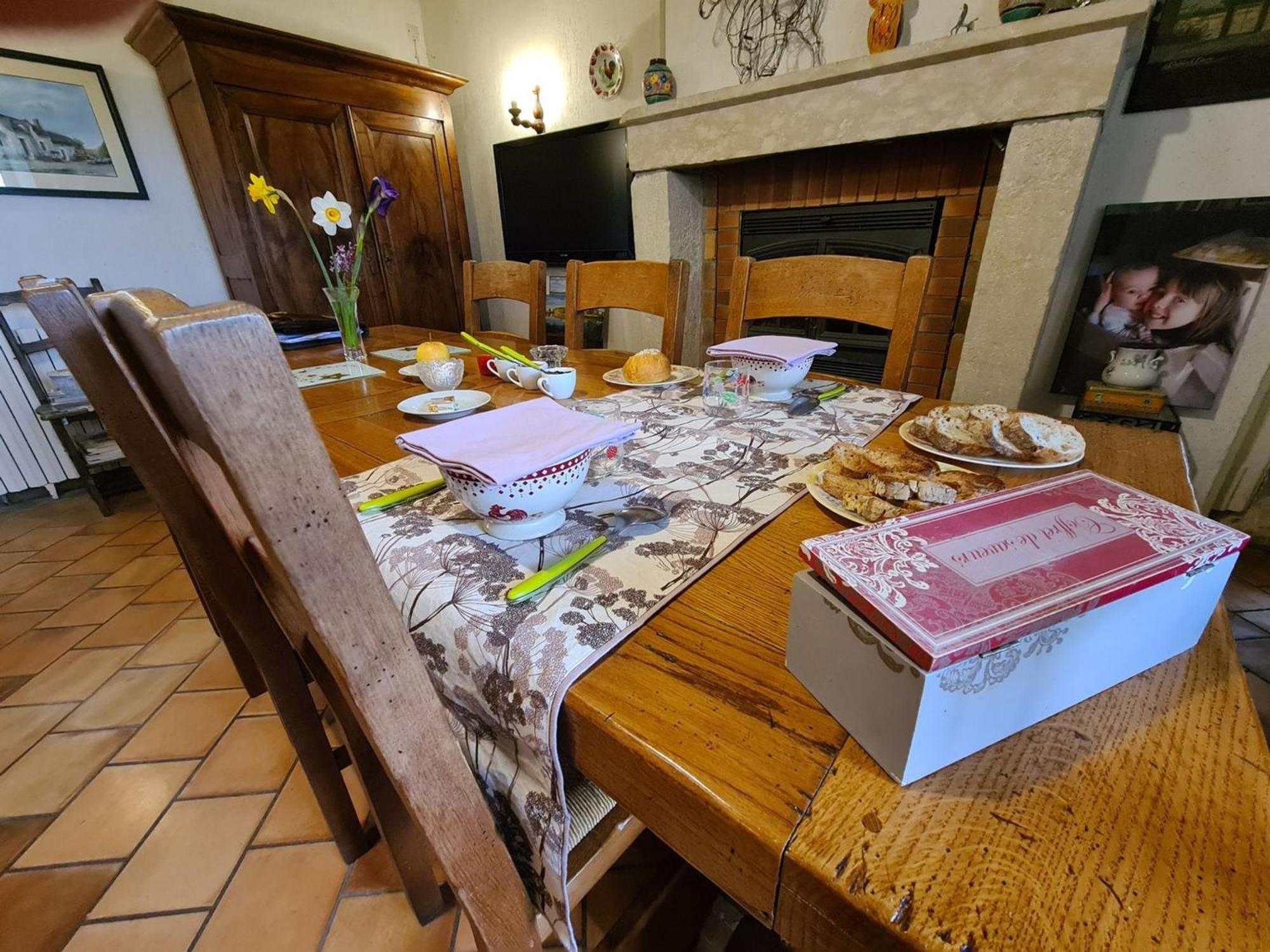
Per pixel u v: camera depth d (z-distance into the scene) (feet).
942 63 5.22
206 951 2.76
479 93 10.52
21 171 7.02
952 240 6.36
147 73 7.72
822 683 1.06
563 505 1.77
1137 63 5.02
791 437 2.57
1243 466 5.65
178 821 3.38
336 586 0.85
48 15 6.89
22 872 3.12
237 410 0.67
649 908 2.79
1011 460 2.12
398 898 2.96
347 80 8.34
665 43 7.68
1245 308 5.10
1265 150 4.79
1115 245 5.52
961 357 5.97
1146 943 0.69
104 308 0.83
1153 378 5.55
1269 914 0.71
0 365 7.32
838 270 3.57
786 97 6.21
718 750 1.00
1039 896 0.74
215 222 8.29
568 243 9.74
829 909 0.81
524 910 1.58
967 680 0.85
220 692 4.37
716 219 8.15
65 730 4.04
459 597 1.47
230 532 1.28
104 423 1.58
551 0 8.82
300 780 3.63
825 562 1.01
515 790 1.44
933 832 0.83
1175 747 0.95
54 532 7.03
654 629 1.32
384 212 4.36
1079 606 0.91
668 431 2.70
